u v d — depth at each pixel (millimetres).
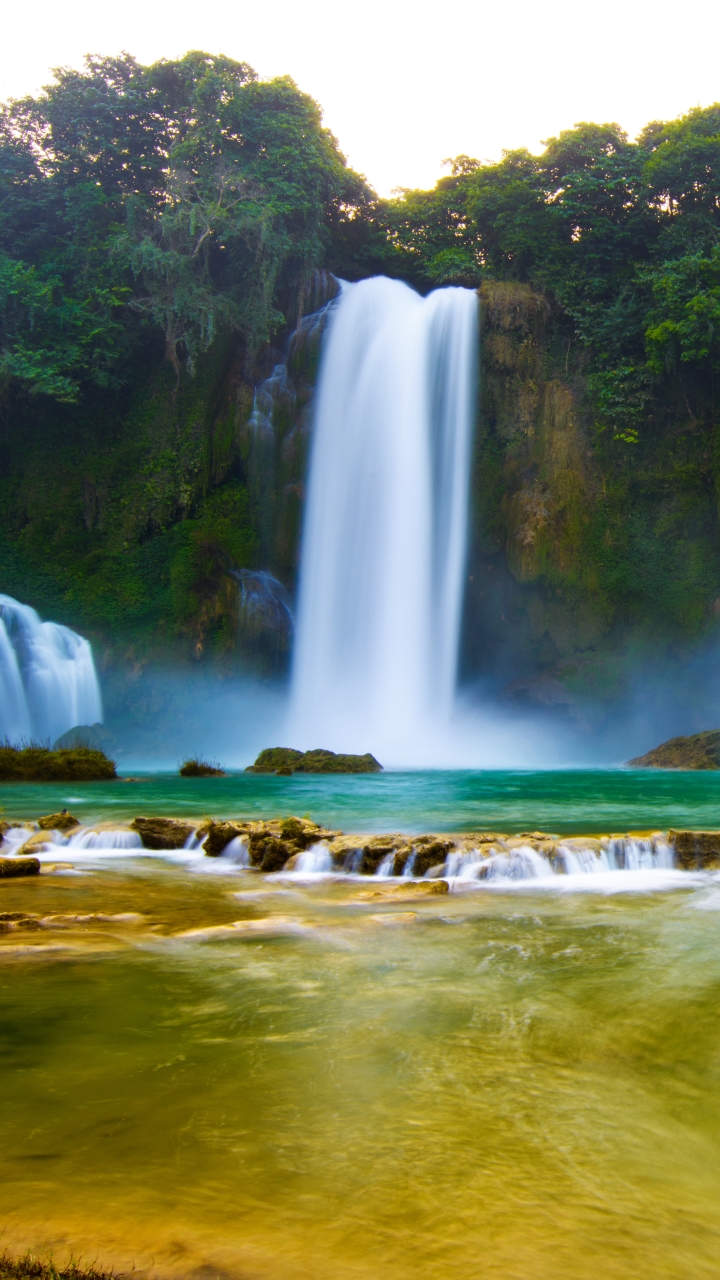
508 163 45469
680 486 40438
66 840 13180
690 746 32281
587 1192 3178
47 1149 3416
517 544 39906
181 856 12273
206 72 41938
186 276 40906
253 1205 3012
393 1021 5059
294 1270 2625
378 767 30109
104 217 43812
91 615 39906
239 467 42875
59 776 26359
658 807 17688
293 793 21188
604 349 42281
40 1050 4535
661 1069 4383
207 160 42562
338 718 39156
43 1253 2682
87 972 6086
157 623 39688
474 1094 4039
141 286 43219
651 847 10969
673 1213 3051
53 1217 2910
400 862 10609
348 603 40312
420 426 40906
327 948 6848
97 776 26766
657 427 41594
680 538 40062
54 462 42906
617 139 44250
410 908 8539
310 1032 4855
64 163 45031
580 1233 2895
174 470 42000
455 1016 5160
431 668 40094
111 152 44781
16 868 10523
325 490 41219
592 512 40156
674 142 40406
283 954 6645
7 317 39719
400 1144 3512
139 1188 3115
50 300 39688
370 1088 4078
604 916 8156
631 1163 3414
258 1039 4738
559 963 6414
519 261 45594
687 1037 4840
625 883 10000
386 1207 3025
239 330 42125
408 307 42906
